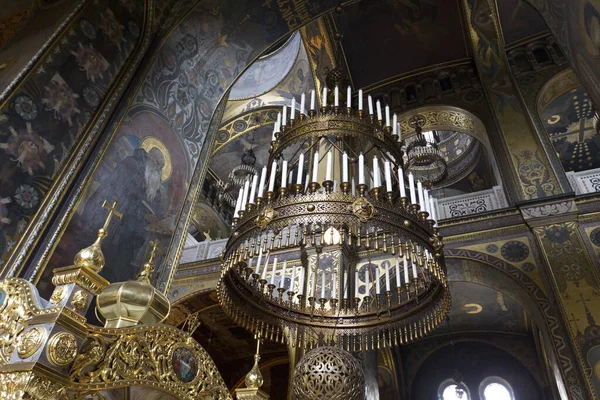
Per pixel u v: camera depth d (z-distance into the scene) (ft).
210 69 21.53
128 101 16.40
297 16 23.32
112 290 7.52
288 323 17.24
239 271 16.34
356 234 14.28
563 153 48.08
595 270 24.44
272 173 14.85
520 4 35.60
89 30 15.56
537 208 28.27
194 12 20.30
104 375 6.20
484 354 43.93
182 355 7.30
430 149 42.16
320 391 13.97
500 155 32.42
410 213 13.99
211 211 51.72
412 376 44.09
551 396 39.75
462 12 37.35
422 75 40.96
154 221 17.02
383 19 38.60
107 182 14.98
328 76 18.21
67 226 13.20
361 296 27.02
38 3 15.89
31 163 12.75
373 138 15.62
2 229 11.64
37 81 13.33
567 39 16.06
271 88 43.52
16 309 6.20
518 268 26.53
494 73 36.81
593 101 16.42
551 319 23.63
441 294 15.72
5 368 5.53
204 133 20.97
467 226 29.81
